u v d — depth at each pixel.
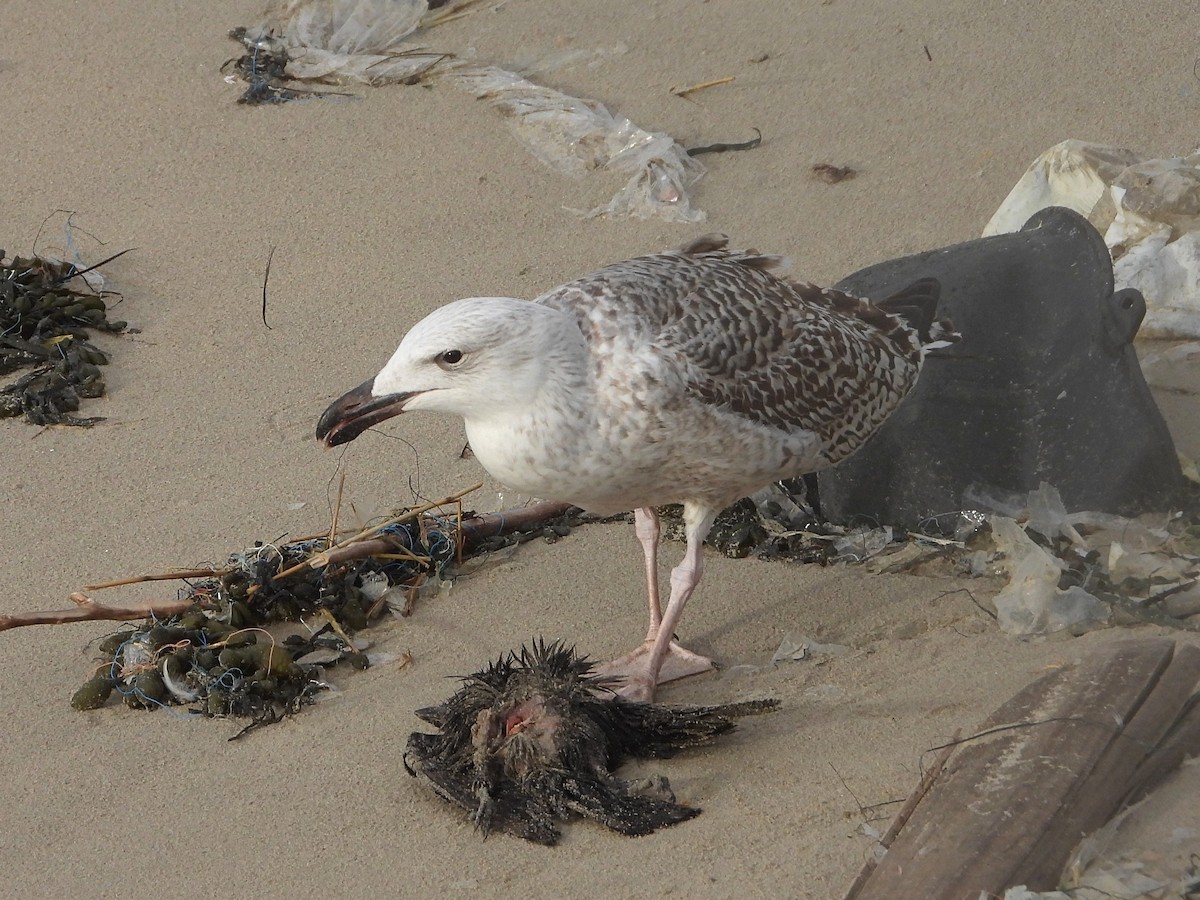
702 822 7.70
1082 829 7.00
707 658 9.39
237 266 14.10
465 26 17.72
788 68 16.47
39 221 14.70
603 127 15.70
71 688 9.36
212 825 8.07
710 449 8.83
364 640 9.78
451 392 8.52
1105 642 8.62
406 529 10.50
